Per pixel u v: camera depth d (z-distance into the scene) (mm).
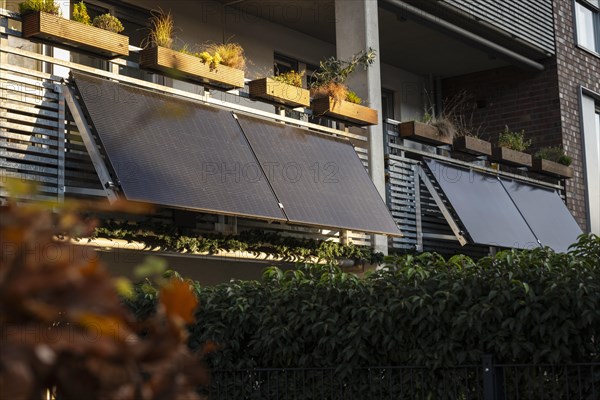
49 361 1099
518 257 6145
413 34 15281
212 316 6863
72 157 8578
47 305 1104
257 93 10664
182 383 1247
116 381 1146
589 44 18656
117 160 8312
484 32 15562
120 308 1172
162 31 9812
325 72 11789
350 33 12406
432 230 13594
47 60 8453
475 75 17766
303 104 11086
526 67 16922
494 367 5598
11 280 1093
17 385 1061
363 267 11828
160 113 9328
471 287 6020
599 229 17797
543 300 5785
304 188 10531
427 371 6039
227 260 10977
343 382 6312
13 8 9781
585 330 5730
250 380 6633
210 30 13141
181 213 9422
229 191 9375
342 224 10586
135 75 11531
